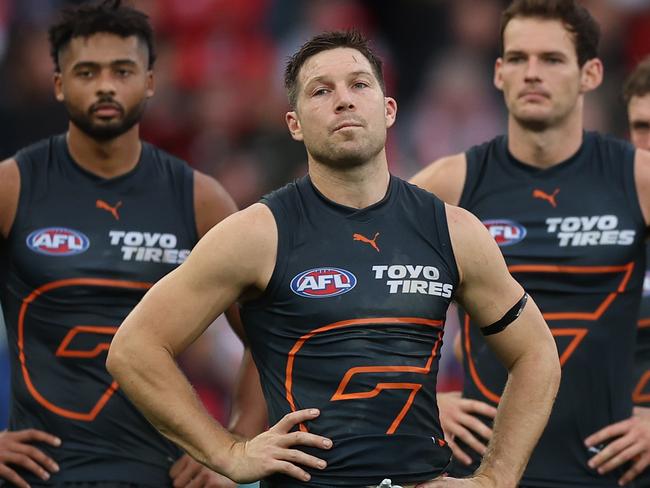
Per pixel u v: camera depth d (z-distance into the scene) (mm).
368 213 16344
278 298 16062
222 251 16016
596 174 21375
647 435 20688
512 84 21375
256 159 39531
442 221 16438
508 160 21703
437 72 44281
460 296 16734
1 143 38719
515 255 21266
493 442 16641
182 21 43875
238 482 15867
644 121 23578
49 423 20359
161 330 16062
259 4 44312
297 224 16234
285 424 15797
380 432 15805
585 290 21016
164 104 42250
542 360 16766
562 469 20875
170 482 20781
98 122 20625
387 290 16031
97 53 20672
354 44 16656
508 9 21750
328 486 15789
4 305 21094
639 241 21125
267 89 42938
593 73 21844
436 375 16375
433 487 15828
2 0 41562
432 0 45219
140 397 16031
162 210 21094
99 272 20609
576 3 21453
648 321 23297
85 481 20234
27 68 40344
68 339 20453
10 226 20766
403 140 43031
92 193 20969
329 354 15891
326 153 16172
